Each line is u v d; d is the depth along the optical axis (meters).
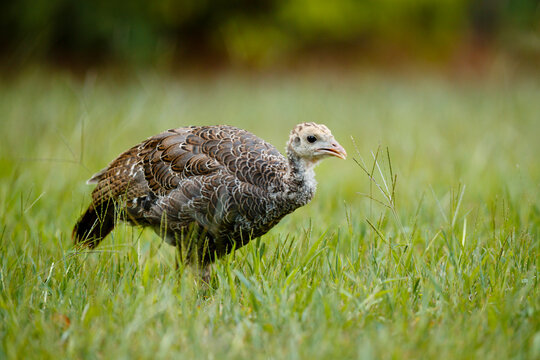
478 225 9.73
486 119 19.42
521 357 6.54
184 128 9.71
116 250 9.04
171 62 36.78
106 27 33.62
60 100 20.05
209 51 39.00
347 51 40.25
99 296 7.70
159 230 9.47
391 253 8.77
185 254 9.16
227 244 9.24
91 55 34.62
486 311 7.47
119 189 9.45
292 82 31.17
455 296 7.89
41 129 15.96
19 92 22.11
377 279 8.07
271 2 38.69
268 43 38.72
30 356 6.67
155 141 9.52
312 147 8.51
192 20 38.47
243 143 9.20
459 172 13.33
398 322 7.23
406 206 11.40
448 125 18.70
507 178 12.86
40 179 12.80
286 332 7.02
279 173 8.81
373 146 16.64
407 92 26.36
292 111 21.70
